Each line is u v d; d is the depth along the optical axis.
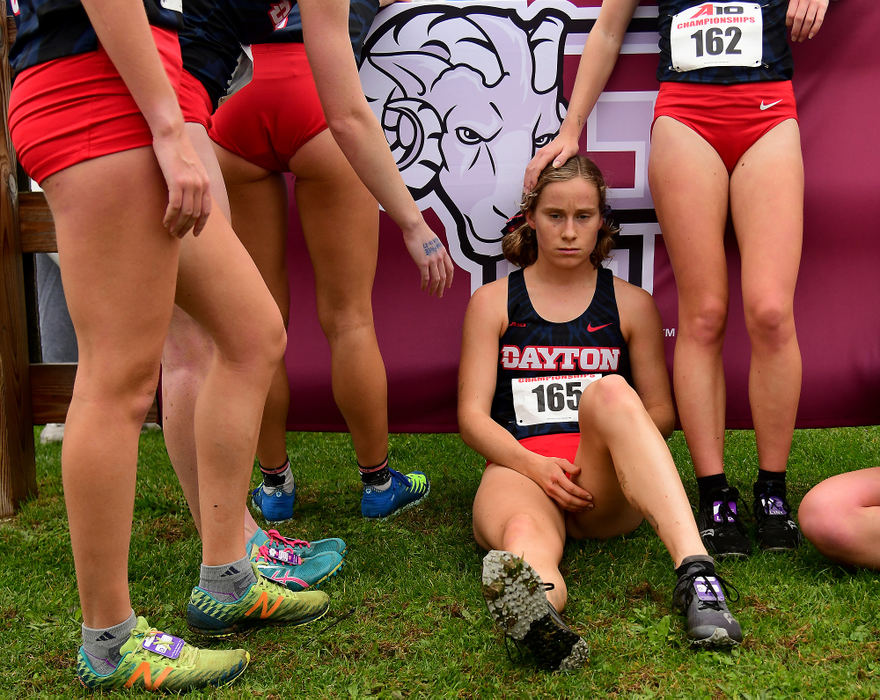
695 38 2.38
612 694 1.53
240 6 1.90
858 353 2.82
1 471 2.90
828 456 3.18
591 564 2.16
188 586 2.17
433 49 2.85
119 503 1.51
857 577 2.01
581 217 2.39
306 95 2.29
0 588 2.17
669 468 1.82
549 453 2.32
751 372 2.35
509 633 1.53
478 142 2.89
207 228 1.59
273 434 2.66
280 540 2.25
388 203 1.93
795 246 2.27
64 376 3.04
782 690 1.51
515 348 2.50
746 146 2.38
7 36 2.90
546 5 2.82
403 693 1.58
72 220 1.40
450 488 3.02
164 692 1.61
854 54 2.71
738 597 1.82
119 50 1.32
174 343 1.91
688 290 2.38
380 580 2.15
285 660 1.74
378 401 2.59
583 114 2.67
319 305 2.54
